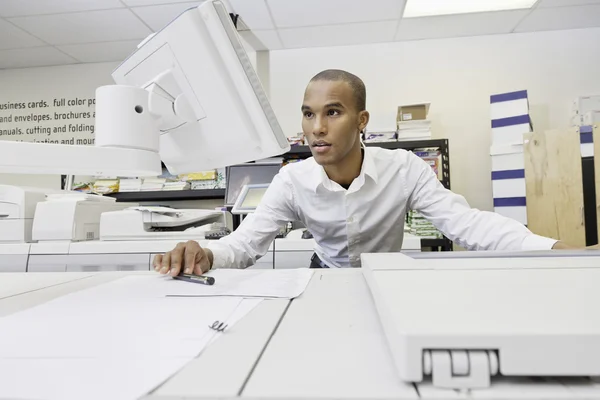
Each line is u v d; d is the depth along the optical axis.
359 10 2.23
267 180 2.09
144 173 0.55
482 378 0.22
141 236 1.55
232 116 0.56
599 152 1.98
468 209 0.93
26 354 0.30
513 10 2.27
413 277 0.40
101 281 0.62
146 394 0.23
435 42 2.63
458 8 2.24
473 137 2.60
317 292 0.50
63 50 2.68
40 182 2.85
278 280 0.58
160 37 0.55
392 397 0.21
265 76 2.74
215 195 2.48
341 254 1.12
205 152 0.62
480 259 0.54
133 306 0.44
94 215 1.66
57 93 2.92
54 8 2.15
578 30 2.52
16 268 1.47
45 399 0.23
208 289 0.53
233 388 0.23
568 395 0.21
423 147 2.30
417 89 2.65
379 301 0.34
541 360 0.22
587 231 1.98
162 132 0.62
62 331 0.36
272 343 0.31
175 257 0.67
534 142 2.11
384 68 2.67
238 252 0.93
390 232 1.11
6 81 2.97
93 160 0.49
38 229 1.55
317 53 2.72
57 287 0.58
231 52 0.52
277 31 2.47
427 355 0.22
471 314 0.26
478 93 2.60
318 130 0.83
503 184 2.22
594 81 2.50
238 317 0.39
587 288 0.34
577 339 0.22
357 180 0.97
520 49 2.56
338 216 1.03
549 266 0.46
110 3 2.12
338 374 0.24
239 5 2.14
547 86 2.54
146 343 0.32
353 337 0.32
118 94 0.51
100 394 0.23
